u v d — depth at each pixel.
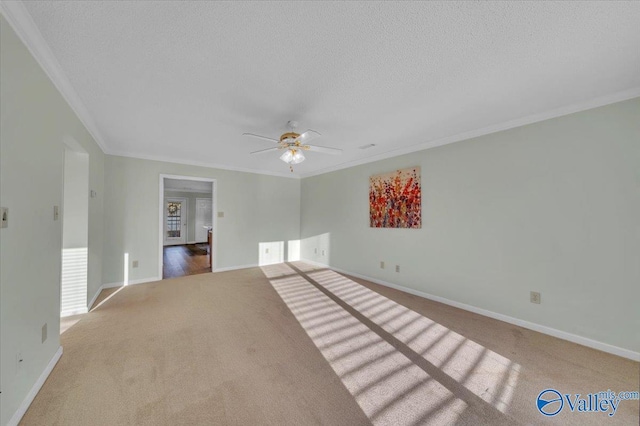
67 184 2.87
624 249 2.10
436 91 2.13
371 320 2.78
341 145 3.69
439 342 2.29
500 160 2.83
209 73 1.87
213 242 5.12
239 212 5.41
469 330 2.53
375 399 1.59
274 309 3.09
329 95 2.20
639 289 2.03
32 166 1.54
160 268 4.46
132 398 1.57
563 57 1.68
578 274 2.31
